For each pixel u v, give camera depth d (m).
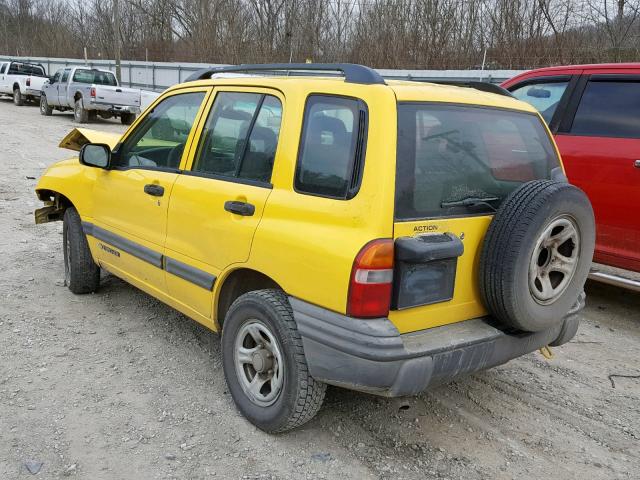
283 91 3.35
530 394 4.08
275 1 31.28
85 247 5.15
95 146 4.54
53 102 23.03
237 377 3.51
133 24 43.25
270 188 3.27
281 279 3.11
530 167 3.61
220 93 3.84
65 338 4.48
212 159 3.76
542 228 3.00
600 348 4.95
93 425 3.41
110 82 22.59
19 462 3.06
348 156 2.95
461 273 3.09
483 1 22.05
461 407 3.84
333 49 27.92
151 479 3.00
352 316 2.81
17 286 5.45
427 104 3.09
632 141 5.30
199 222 3.68
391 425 3.58
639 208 5.24
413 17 23.52
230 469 3.10
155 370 4.07
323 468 3.15
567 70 5.98
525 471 3.23
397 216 2.84
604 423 3.76
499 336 3.15
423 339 2.95
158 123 4.36
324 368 2.94
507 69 20.52
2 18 56.72
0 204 8.56
